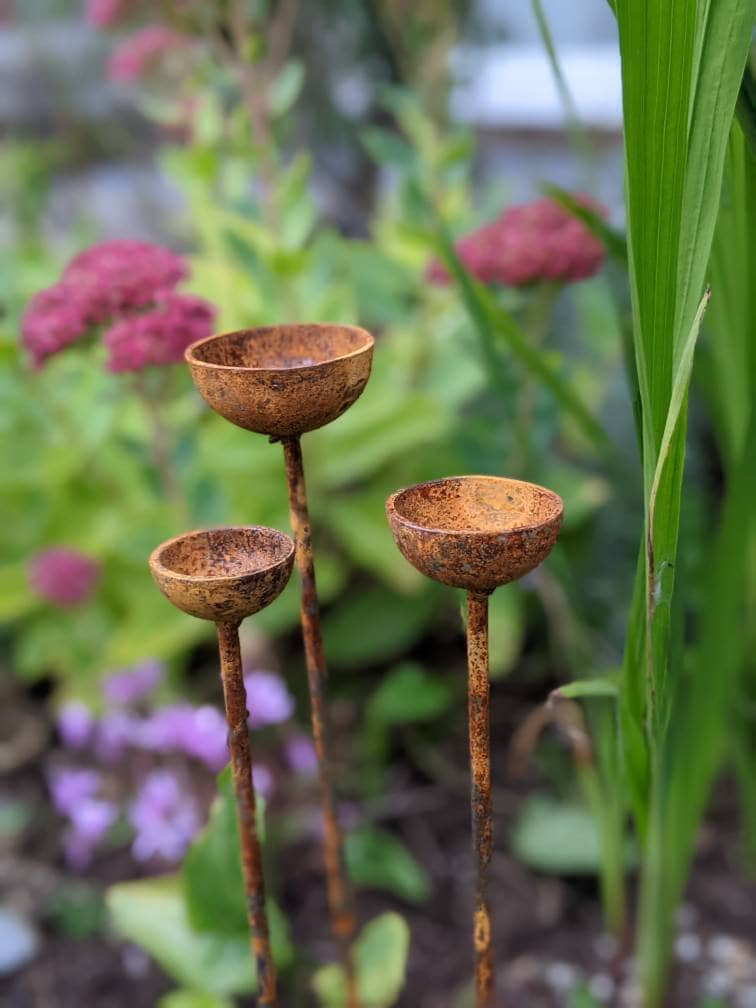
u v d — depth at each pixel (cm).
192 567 41
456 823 109
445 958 94
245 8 104
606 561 113
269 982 48
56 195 226
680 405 40
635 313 42
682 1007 86
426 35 127
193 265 115
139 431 116
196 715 98
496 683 126
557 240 85
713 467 116
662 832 65
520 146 221
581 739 67
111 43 210
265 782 96
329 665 126
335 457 116
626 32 38
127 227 221
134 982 94
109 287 70
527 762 115
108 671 118
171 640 108
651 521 42
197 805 98
